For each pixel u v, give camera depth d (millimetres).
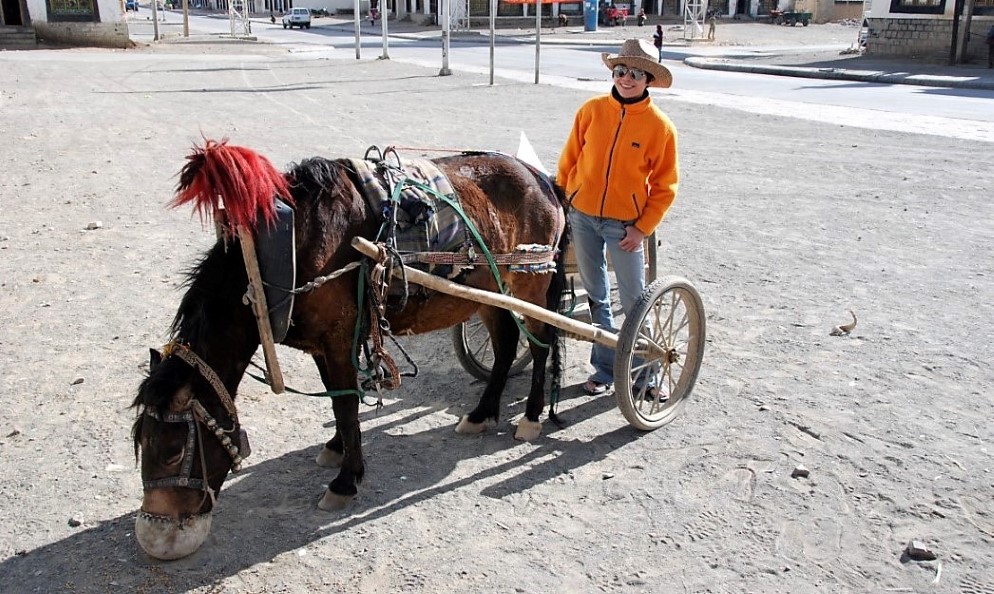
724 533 4020
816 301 7250
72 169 12188
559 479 4500
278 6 91688
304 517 4129
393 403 5418
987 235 9336
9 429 4930
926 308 7059
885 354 6109
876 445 4809
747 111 19312
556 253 4781
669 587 3641
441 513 4176
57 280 7504
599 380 5539
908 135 15992
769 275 7977
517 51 40750
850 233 9469
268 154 13055
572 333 4820
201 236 8984
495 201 4461
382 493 4352
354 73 28281
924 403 5336
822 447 4797
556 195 4887
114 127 15812
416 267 4027
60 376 5633
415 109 18922
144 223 9445
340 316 3812
